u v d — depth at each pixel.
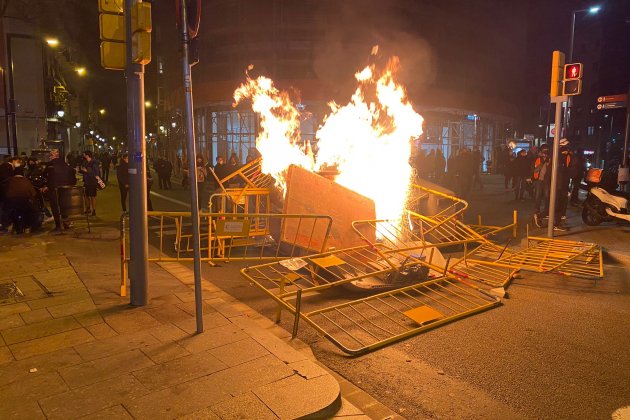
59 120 44.19
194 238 4.55
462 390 3.84
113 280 6.56
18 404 3.35
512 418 3.45
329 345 4.70
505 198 18.06
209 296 5.96
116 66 5.13
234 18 27.36
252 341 4.46
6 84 30.84
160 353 4.19
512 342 4.77
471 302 5.98
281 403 3.39
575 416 3.47
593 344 4.73
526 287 6.72
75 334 4.63
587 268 7.61
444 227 8.88
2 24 31.61
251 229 9.12
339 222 7.58
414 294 6.30
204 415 3.23
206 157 28.44
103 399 3.42
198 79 28.92
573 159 11.43
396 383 3.96
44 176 12.66
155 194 19.42
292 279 6.71
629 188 16.09
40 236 9.85
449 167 20.52
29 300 5.65
